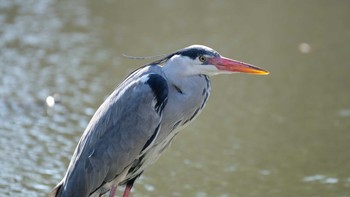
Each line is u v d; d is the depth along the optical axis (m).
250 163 12.92
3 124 13.73
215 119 14.92
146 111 8.86
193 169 12.58
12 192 11.08
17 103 14.74
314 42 19.83
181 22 21.19
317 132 14.37
